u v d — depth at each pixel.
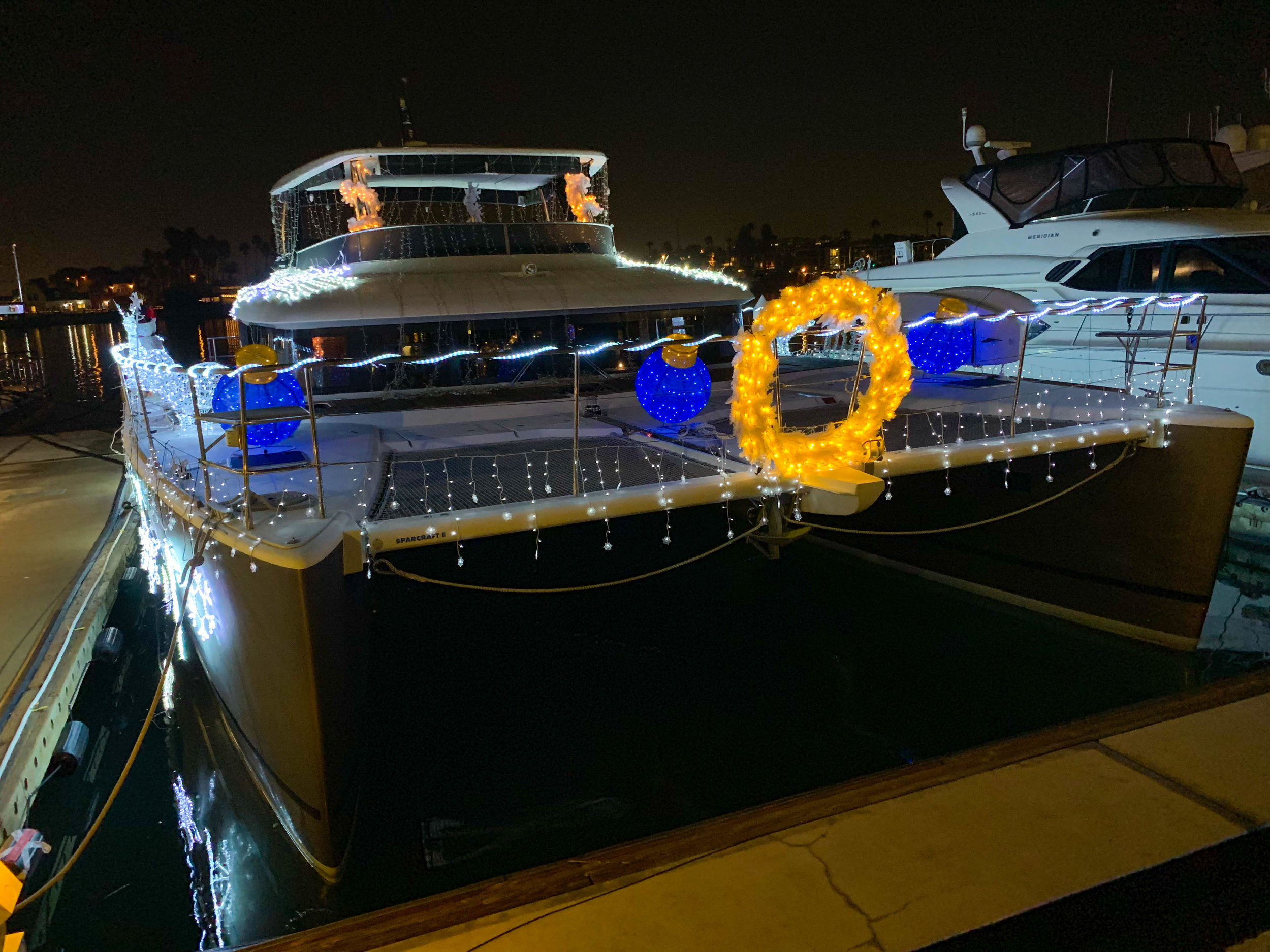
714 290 8.16
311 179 8.77
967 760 3.59
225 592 4.30
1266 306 8.73
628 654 6.49
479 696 5.88
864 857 2.94
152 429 6.86
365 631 4.70
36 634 5.94
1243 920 2.62
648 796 4.89
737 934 2.57
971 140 12.67
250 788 5.17
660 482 4.73
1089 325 10.30
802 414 6.76
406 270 7.91
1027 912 2.65
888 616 7.35
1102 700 5.98
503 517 4.21
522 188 9.18
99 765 5.52
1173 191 10.38
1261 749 3.61
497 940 2.58
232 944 3.97
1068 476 6.65
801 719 5.68
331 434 6.13
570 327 7.73
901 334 4.91
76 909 4.20
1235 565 8.61
